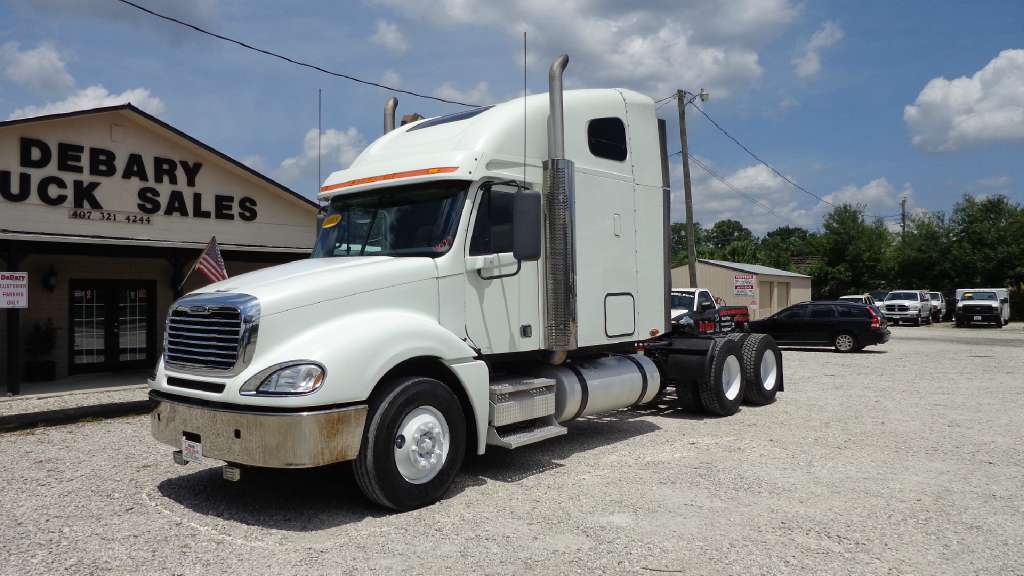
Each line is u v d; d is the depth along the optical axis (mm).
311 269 5797
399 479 5242
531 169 6621
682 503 5496
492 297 6230
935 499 5590
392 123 7922
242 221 16578
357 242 6496
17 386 11969
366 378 5020
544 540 4680
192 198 15758
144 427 9047
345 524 5066
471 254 6074
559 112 6605
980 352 20406
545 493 5805
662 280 8203
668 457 7102
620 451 7395
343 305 5336
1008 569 4172
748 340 10305
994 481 6137
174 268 15305
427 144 6609
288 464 4738
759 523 5000
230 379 5000
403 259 5859
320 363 4883
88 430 8844
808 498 5629
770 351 10562
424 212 6191
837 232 47969
